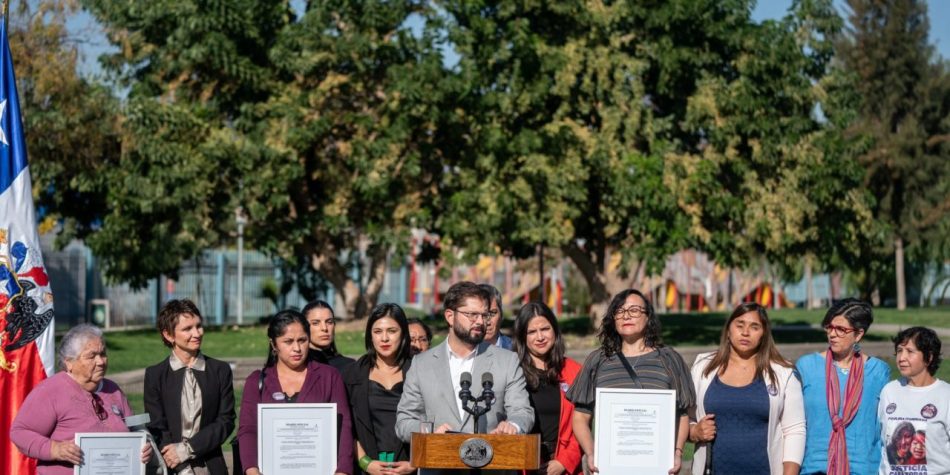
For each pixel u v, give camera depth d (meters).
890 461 7.17
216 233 25.58
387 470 7.36
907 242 37.81
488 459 6.42
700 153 22.38
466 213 21.33
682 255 43.06
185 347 7.50
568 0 21.08
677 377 7.18
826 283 47.91
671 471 6.83
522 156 20.69
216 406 7.51
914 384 7.19
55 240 27.11
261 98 23.69
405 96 21.34
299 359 7.39
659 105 22.91
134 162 23.59
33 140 21.80
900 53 37.94
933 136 37.62
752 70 21.45
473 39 21.19
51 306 8.77
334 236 26.17
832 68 23.00
